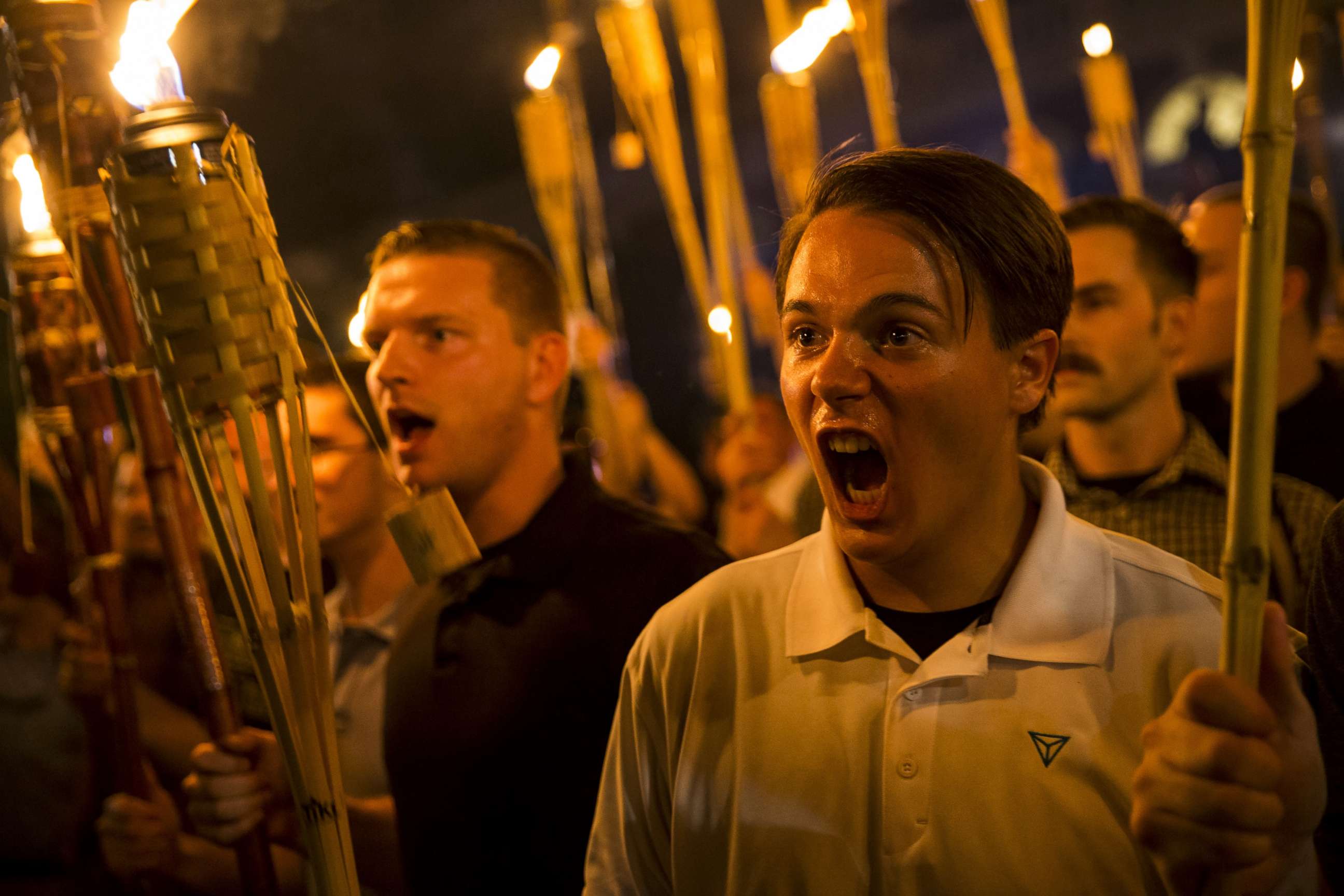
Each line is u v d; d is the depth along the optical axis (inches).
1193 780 25.6
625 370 235.0
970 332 33.3
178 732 76.7
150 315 31.2
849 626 36.1
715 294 140.6
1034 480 37.8
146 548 86.2
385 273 56.1
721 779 37.2
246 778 47.3
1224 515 57.3
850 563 38.2
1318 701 36.2
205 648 47.1
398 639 58.9
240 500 31.7
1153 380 58.3
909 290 32.9
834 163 37.0
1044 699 33.9
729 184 98.5
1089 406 58.1
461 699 53.3
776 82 87.0
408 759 54.7
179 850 61.0
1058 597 34.8
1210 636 33.8
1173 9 211.8
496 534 56.3
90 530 53.3
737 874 35.9
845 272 33.6
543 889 50.9
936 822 33.5
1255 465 25.2
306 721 32.1
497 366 55.0
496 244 56.9
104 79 42.6
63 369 50.5
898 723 34.7
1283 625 26.5
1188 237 75.5
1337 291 97.3
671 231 238.7
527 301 56.7
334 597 73.4
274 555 31.7
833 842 34.6
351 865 32.8
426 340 54.6
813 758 35.6
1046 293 34.7
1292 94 24.8
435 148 232.2
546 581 53.9
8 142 48.8
